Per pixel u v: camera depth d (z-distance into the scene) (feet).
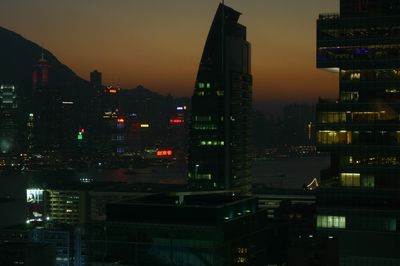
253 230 541.75
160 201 531.09
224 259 490.90
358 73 610.65
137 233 499.10
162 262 492.54
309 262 570.46
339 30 614.34
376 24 605.31
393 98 602.85
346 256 591.37
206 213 494.18
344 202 605.73
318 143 617.62
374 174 601.62
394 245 579.89
